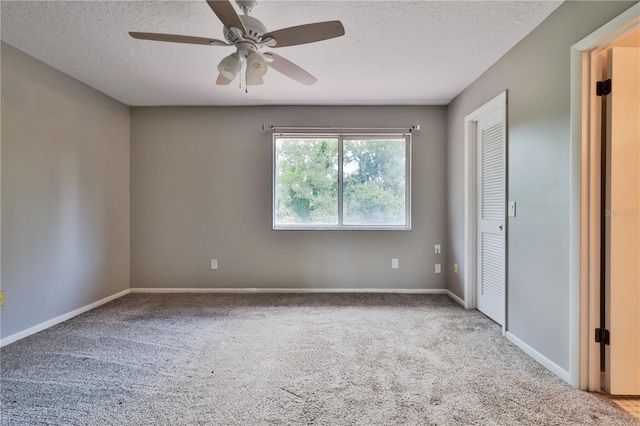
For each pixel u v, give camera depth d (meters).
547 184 1.92
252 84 1.92
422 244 3.66
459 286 3.29
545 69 1.95
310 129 3.63
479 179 2.99
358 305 3.18
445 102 3.54
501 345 2.25
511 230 2.30
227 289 3.70
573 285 1.72
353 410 1.52
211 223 3.69
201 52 2.39
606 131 1.66
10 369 1.91
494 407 1.54
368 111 3.64
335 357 2.07
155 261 3.70
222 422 1.44
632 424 1.43
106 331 2.51
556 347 1.85
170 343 2.29
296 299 3.39
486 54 2.41
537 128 2.02
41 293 2.56
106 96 3.30
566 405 1.56
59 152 2.73
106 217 3.31
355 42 2.24
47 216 2.62
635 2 1.41
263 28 1.68
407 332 2.49
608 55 1.65
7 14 1.90
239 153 3.67
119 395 1.65
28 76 2.44
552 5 1.82
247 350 2.17
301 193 3.71
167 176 3.68
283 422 1.43
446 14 1.91
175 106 3.66
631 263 1.65
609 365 1.65
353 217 3.70
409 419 1.45
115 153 3.44
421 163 3.65
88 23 2.01
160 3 1.81
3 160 2.27
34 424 1.43
